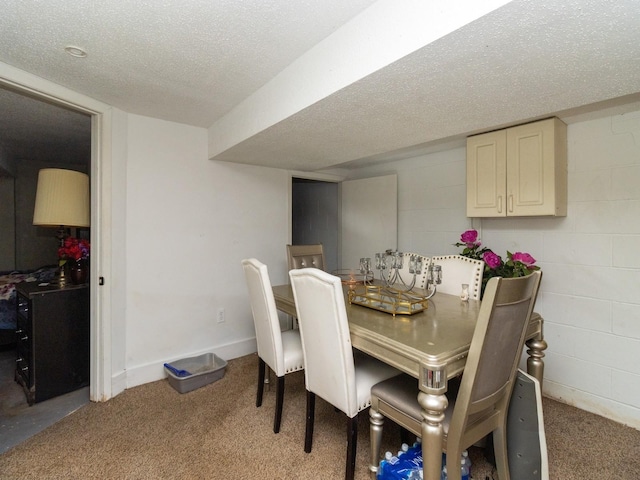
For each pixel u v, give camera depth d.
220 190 3.06
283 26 1.47
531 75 1.39
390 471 1.46
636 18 1.01
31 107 2.56
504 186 2.43
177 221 2.79
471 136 2.63
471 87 1.50
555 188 2.20
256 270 1.99
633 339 2.08
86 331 2.57
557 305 2.41
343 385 1.53
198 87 2.08
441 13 1.11
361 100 1.63
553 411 2.24
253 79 1.99
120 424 2.03
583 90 1.54
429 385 1.22
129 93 2.15
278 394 1.96
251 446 1.83
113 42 1.56
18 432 1.95
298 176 3.78
